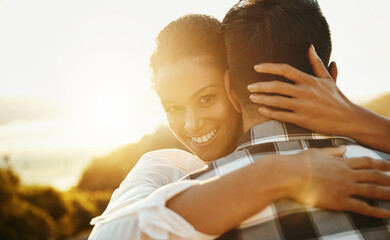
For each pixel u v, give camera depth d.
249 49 1.02
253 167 0.86
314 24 1.05
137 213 0.90
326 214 0.85
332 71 1.15
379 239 0.84
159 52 1.23
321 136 1.03
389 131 1.06
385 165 0.91
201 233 0.83
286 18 1.02
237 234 0.87
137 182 1.34
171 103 1.25
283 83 1.00
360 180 0.86
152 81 1.41
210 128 1.25
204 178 0.98
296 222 0.84
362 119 1.06
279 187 0.82
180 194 0.90
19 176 15.35
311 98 1.00
